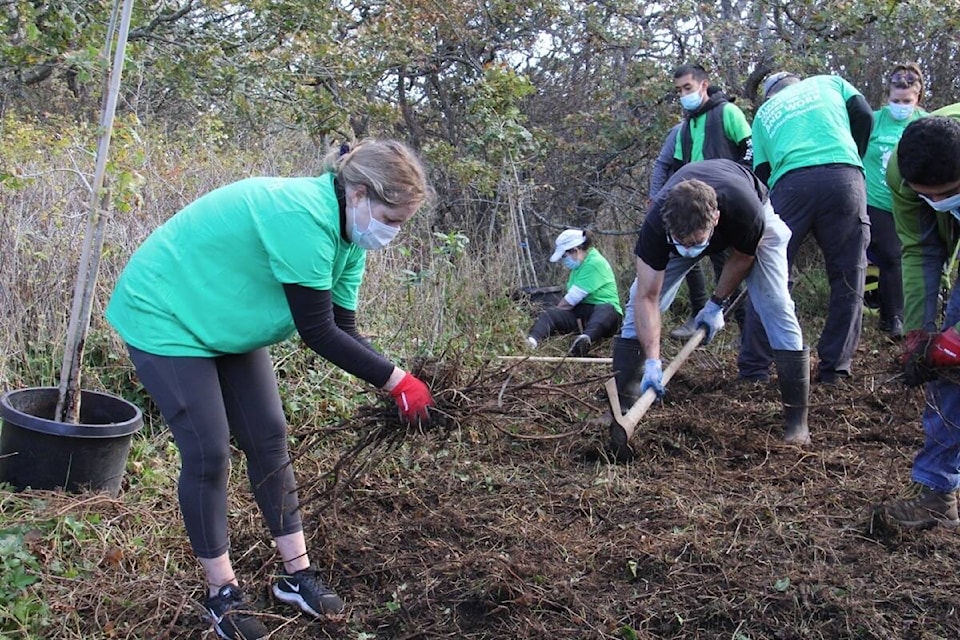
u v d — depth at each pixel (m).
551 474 4.14
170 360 2.64
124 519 3.45
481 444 4.39
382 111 7.70
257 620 2.84
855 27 7.70
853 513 3.62
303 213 2.49
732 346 6.46
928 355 3.19
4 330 4.46
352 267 2.80
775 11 8.15
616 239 9.12
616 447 4.27
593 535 3.53
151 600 2.95
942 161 2.79
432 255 6.53
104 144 3.74
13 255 4.58
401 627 2.94
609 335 6.80
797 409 4.46
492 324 6.66
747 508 3.65
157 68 6.94
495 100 7.29
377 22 7.53
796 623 2.91
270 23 7.02
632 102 8.13
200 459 2.68
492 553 3.28
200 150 6.88
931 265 3.41
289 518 2.95
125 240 4.94
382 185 2.48
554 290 7.49
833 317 5.40
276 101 7.34
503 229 7.99
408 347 5.50
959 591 3.02
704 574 3.18
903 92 6.34
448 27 7.89
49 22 5.29
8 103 8.27
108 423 3.98
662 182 6.79
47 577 2.99
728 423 4.71
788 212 5.40
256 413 2.87
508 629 2.90
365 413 3.00
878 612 2.91
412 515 3.68
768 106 5.69
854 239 5.32
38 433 3.52
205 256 2.61
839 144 5.34
